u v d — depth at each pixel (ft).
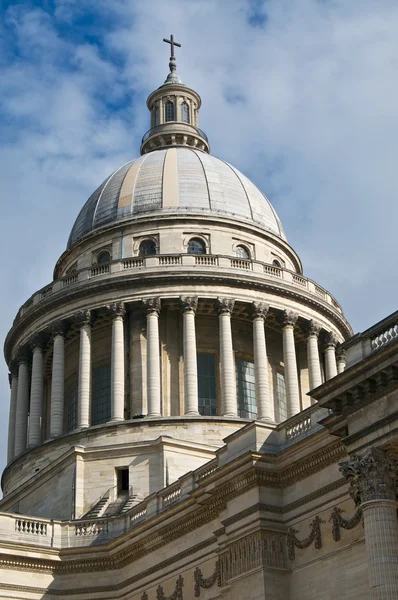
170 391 334.24
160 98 431.84
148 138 419.95
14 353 367.86
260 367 329.72
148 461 300.40
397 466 175.63
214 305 340.39
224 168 392.27
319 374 345.92
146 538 250.98
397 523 173.68
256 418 329.52
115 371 329.72
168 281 339.36
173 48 455.22
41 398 351.46
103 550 265.13
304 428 214.90
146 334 338.34
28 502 320.29
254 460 211.61
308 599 199.82
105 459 305.12
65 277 358.64
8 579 258.78
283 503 212.64
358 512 190.70
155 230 362.12
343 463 178.70
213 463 238.07
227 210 371.56
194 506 232.94
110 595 261.85
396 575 167.43
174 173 379.96
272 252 373.61
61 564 266.16
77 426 330.54
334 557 196.34
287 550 208.33
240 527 213.46
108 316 344.49
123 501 294.46
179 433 311.68
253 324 339.57
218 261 344.90
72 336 353.72
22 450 349.41
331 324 360.69
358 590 188.44
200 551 233.14
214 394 337.31
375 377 174.70
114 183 388.98
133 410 332.19
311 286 361.92
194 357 327.47
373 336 184.34
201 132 427.33
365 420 177.88
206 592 226.79
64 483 305.94
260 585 204.03
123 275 340.18
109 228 366.63
